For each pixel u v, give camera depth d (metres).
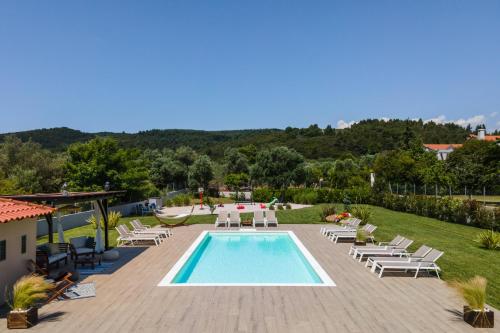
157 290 8.96
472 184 34.75
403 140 72.81
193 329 6.59
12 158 36.62
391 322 6.89
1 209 8.15
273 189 41.69
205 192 49.50
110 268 11.21
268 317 7.16
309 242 15.53
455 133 104.06
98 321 6.99
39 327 6.72
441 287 9.14
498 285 9.46
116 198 29.02
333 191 34.56
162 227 20.38
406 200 26.38
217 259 14.07
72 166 28.67
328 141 88.12
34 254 9.48
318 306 7.78
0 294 7.95
